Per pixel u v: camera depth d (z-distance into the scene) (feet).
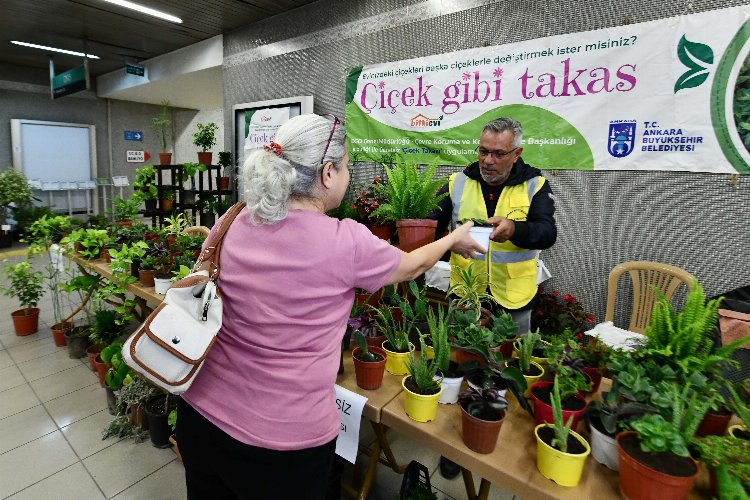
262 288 3.12
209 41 18.33
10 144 25.89
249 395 3.18
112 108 29.76
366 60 12.55
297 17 14.32
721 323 7.10
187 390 3.42
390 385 4.66
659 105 8.17
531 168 6.59
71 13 15.66
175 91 25.05
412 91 11.49
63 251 11.66
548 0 9.17
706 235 8.04
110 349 8.41
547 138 9.48
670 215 8.36
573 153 9.21
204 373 3.37
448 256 9.43
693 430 3.22
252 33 16.07
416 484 5.49
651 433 3.01
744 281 7.74
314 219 3.23
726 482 2.90
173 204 18.04
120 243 11.19
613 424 3.34
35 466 7.27
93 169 29.25
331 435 3.43
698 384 3.66
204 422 3.34
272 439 3.15
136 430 8.09
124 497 6.64
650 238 8.61
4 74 25.09
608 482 3.29
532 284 6.78
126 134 30.76
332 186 3.40
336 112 13.56
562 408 3.76
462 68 10.51
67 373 10.51
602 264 9.21
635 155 8.52
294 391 3.18
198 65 19.19
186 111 32.68
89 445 7.83
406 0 11.48
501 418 3.49
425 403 3.90
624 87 8.47
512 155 6.21
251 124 16.03
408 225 5.40
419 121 11.46
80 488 6.80
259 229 3.25
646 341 4.38
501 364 4.11
